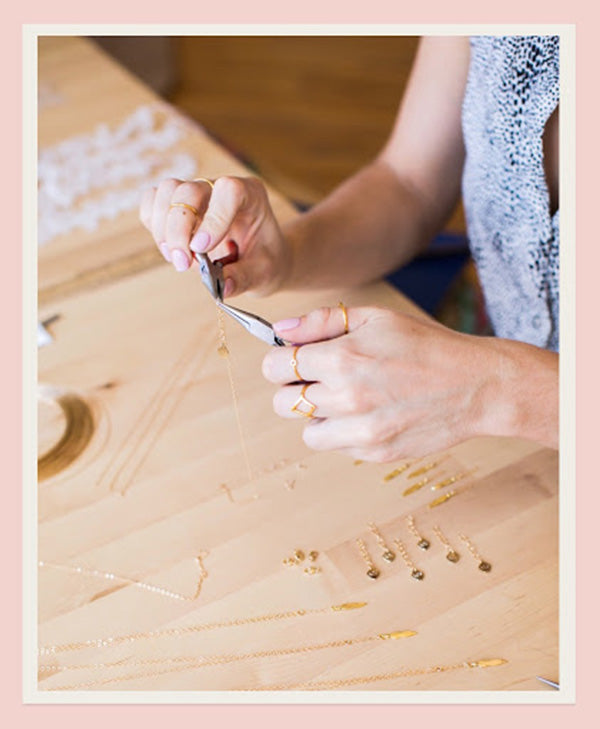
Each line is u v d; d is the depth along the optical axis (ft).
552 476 2.83
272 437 3.03
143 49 9.46
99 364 3.34
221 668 2.37
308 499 2.81
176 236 2.72
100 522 2.78
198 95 9.98
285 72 10.49
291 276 3.39
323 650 2.39
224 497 2.84
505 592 2.50
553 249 3.14
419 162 3.87
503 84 3.05
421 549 2.64
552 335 3.37
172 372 3.29
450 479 2.84
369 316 2.47
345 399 2.35
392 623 2.45
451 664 2.34
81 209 4.12
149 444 3.03
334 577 2.57
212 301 3.60
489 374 2.41
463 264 4.75
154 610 2.52
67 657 2.42
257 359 3.33
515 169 3.13
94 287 3.69
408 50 10.97
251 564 2.63
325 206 3.71
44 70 5.26
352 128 9.51
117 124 4.74
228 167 4.36
